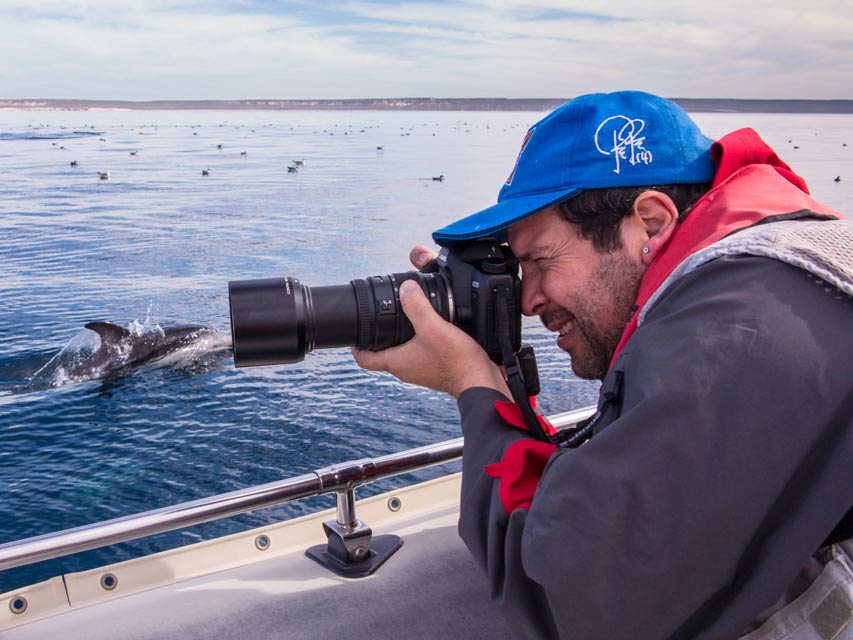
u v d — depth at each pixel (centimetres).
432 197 4800
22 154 8719
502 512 112
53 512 902
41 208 4178
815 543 90
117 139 12506
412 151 9962
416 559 204
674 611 93
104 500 932
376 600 186
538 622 107
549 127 123
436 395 1269
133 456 1051
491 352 140
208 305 1997
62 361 1409
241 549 210
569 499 95
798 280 94
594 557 93
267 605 184
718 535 90
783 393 89
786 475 89
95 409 1214
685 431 90
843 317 92
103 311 1919
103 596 191
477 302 138
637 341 101
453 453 210
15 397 1268
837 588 94
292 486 191
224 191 5131
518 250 130
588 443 97
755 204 107
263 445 1088
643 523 91
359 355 148
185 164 7625
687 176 116
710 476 89
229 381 1330
